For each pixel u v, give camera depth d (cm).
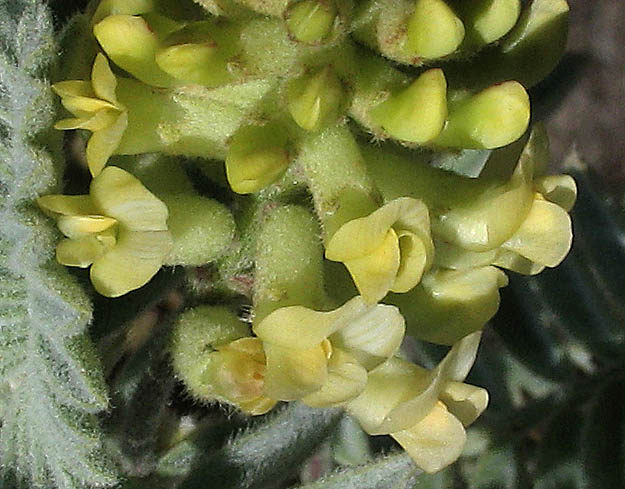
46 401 10
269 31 10
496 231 10
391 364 11
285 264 10
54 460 10
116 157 10
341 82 10
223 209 10
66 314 10
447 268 11
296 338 9
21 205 10
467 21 10
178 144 10
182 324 10
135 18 10
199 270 11
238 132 10
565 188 11
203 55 9
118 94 10
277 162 10
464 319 11
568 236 10
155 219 9
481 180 10
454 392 11
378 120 10
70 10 11
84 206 9
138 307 11
